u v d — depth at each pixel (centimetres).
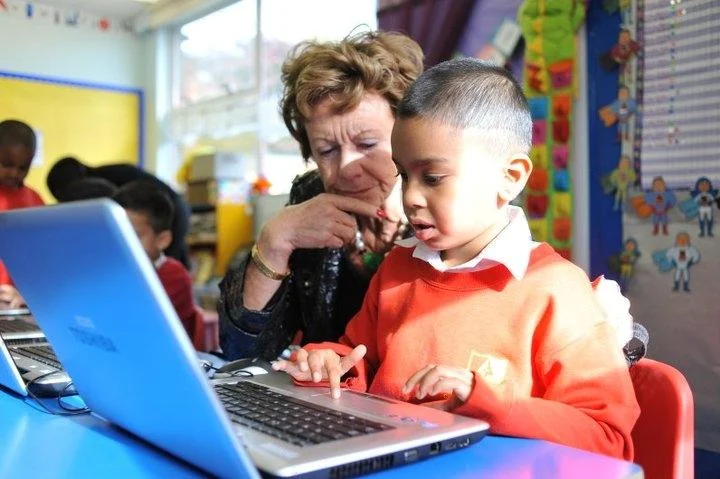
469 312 96
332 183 123
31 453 73
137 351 61
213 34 504
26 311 192
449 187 91
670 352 223
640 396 96
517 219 100
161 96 547
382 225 128
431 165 91
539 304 92
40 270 69
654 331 227
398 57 121
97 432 81
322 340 132
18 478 65
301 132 133
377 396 90
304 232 119
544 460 70
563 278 94
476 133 91
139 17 536
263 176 460
